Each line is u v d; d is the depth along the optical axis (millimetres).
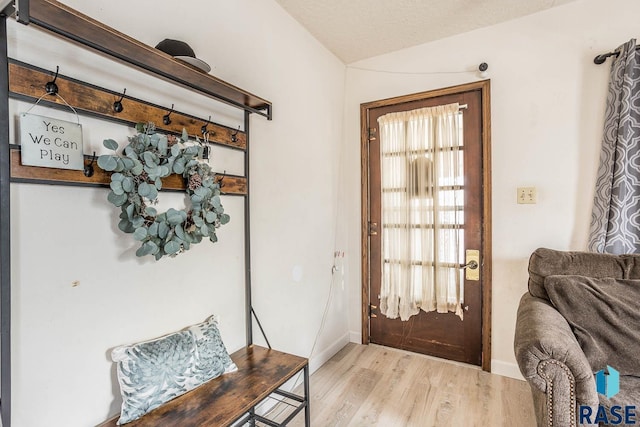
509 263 2277
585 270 1738
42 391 971
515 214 2252
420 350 2654
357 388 2135
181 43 1240
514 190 2252
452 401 1977
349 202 2914
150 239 1156
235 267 1665
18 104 913
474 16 2189
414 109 2633
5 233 874
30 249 946
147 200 1203
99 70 1099
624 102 1835
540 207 2176
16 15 821
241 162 1694
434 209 2545
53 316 995
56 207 1000
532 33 2180
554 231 2139
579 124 2059
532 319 1444
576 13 2055
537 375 1224
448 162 2492
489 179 2324
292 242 2164
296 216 2207
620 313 1491
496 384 2172
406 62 2629
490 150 2318
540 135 2170
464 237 2453
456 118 2459
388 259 2748
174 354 1229
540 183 2174
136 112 1190
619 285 1596
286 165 2105
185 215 1249
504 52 2268
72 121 1023
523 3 2061
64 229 1019
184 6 1406
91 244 1086
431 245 2562
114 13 1145
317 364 2426
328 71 2627
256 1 1838
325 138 2588
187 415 1104
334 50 2637
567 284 1622
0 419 866
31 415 949
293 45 2174
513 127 2248
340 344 2771
